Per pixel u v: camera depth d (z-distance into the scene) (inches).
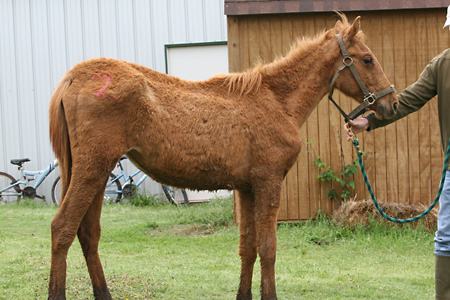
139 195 434.3
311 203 307.9
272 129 162.4
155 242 279.6
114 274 195.6
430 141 305.3
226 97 163.6
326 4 294.7
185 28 448.8
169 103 153.9
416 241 271.6
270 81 172.1
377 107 175.0
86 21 451.5
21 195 439.5
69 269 201.5
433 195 305.7
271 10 294.8
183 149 153.6
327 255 250.1
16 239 275.4
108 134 145.7
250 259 169.3
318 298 177.3
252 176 161.6
